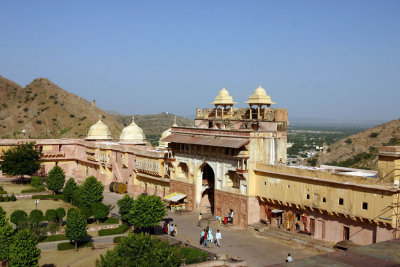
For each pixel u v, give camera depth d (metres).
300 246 36.34
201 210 48.47
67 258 34.38
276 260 33.06
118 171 65.31
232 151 42.91
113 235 40.41
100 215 43.19
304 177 36.66
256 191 41.69
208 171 49.31
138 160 60.00
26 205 51.22
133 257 27.20
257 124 47.38
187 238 39.16
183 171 51.44
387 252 14.41
